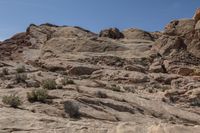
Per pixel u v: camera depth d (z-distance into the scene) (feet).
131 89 104.53
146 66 151.53
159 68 144.97
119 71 130.82
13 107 54.60
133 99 78.69
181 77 130.41
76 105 56.90
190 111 84.89
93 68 133.08
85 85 92.12
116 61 152.87
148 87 115.96
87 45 172.96
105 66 144.66
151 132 32.99
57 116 53.47
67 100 60.95
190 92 100.48
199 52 161.79
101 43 175.01
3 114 47.06
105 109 63.36
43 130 40.52
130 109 68.59
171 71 144.25
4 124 41.78
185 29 171.42
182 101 96.27
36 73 106.11
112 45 174.29
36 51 180.14
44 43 188.96
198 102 94.53
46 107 56.59
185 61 154.10
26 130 40.32
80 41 175.63
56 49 174.40
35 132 39.68
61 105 58.49
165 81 127.95
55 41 179.93
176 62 151.43
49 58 158.71
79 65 135.33
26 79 87.40
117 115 61.72
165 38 171.83
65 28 203.82
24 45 193.06
